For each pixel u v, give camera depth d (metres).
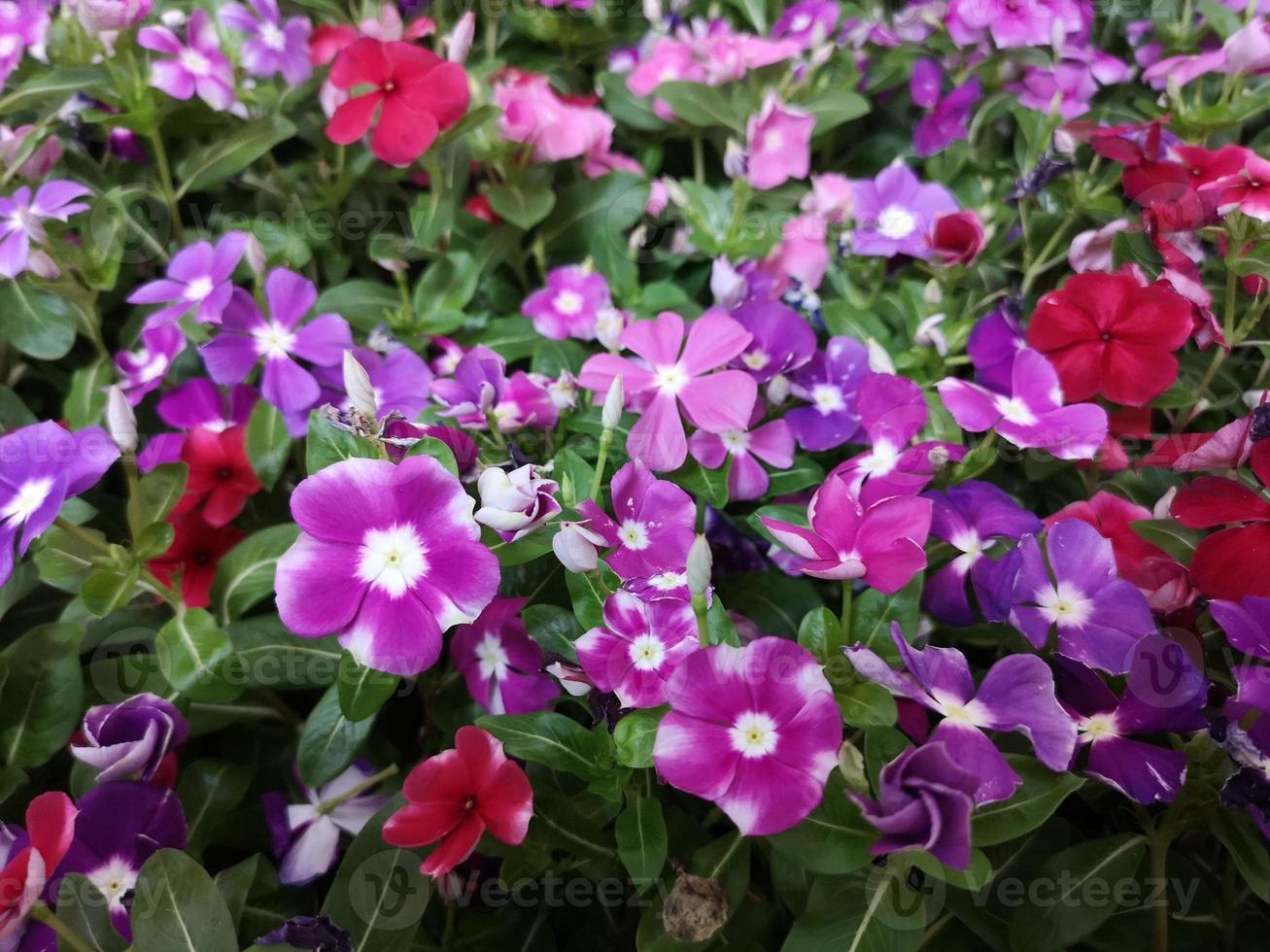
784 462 0.31
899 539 0.24
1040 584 0.26
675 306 0.37
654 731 0.24
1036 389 0.29
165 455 0.33
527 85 0.40
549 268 0.40
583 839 0.26
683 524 0.27
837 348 0.32
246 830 0.29
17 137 0.37
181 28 0.39
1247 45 0.36
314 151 0.42
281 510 0.34
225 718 0.30
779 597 0.30
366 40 0.33
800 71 0.42
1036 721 0.23
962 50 0.42
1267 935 0.28
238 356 0.32
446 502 0.24
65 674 0.29
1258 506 0.27
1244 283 0.34
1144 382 0.30
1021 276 0.38
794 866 0.26
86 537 0.28
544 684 0.28
